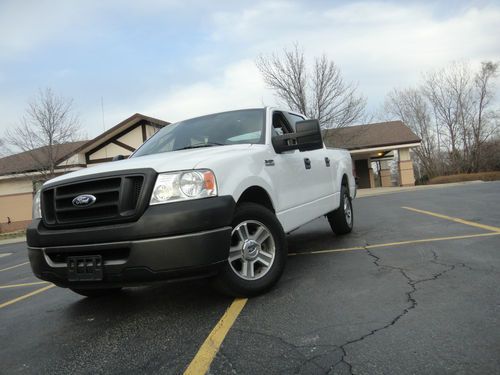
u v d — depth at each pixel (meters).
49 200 3.77
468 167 42.09
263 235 4.12
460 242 5.64
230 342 3.03
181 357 2.89
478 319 3.03
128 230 3.34
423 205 11.24
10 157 28.09
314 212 5.58
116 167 3.66
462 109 42.50
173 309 3.98
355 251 5.69
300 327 3.18
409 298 3.59
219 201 3.55
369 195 21.41
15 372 2.97
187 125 5.38
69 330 3.76
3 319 4.43
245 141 4.77
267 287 4.04
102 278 3.45
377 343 2.80
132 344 3.23
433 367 2.44
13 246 16.62
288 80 25.28
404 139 30.39
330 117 25.06
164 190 3.43
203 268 3.39
